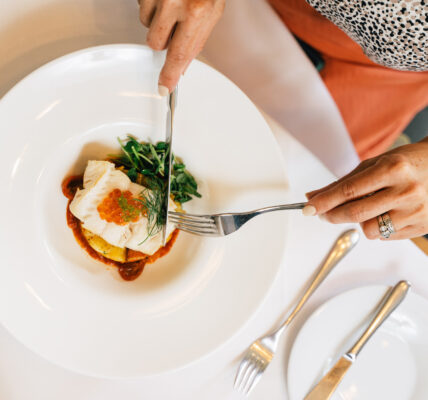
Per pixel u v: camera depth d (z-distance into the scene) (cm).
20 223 54
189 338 55
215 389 57
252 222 57
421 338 58
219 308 56
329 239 60
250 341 58
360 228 61
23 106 53
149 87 55
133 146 59
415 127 88
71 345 53
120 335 54
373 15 60
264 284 56
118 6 57
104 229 59
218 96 56
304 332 57
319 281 59
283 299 59
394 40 61
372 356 59
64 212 59
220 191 59
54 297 54
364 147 81
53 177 56
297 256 60
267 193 58
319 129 64
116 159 61
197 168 59
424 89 79
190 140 58
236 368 58
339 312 58
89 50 52
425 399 58
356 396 59
